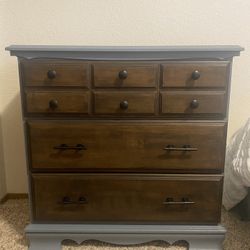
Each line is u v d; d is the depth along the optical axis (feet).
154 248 5.02
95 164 4.71
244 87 6.12
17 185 6.68
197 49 4.34
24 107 4.58
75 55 4.40
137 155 4.66
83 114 4.57
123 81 4.43
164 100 4.48
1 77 6.17
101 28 5.94
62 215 4.91
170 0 5.80
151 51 4.31
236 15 5.83
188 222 4.90
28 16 5.90
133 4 5.83
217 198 4.80
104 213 4.89
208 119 4.60
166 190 4.79
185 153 4.64
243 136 5.04
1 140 6.43
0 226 5.62
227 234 5.36
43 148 4.67
